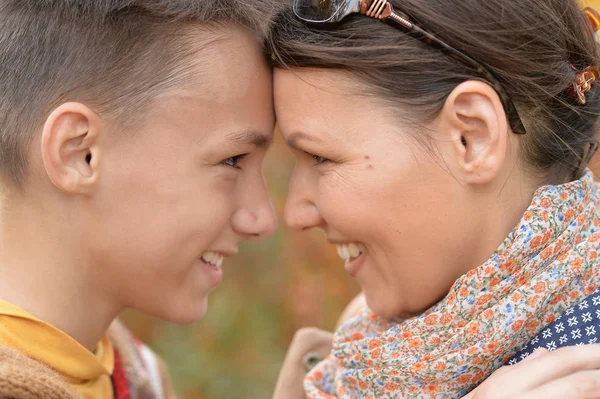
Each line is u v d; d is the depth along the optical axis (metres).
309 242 2.92
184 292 1.49
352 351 1.46
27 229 1.41
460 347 1.34
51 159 1.34
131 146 1.37
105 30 1.36
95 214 1.39
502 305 1.31
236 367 2.81
